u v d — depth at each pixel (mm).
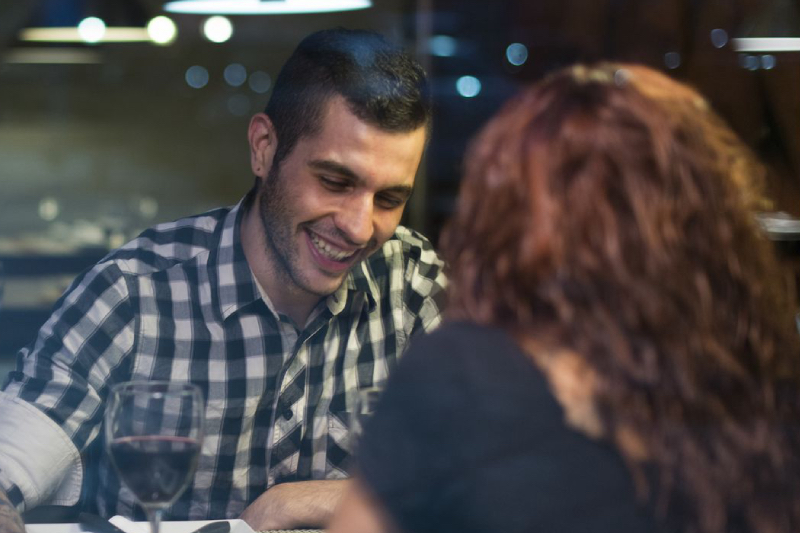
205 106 6184
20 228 4848
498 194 810
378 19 3328
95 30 4930
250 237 1435
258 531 1217
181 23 4980
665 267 772
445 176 2469
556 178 788
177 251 1459
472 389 775
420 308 1547
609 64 845
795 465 788
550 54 3105
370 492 799
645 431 763
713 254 786
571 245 781
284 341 1450
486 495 758
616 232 774
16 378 1378
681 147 786
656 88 814
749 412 783
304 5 3488
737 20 2693
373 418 814
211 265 1445
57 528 1086
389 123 1323
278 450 1438
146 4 4738
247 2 3523
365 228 1369
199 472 1390
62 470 1317
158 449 979
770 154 2529
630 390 764
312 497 1271
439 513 772
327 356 1470
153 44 5777
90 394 1374
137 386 1003
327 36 1340
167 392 995
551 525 750
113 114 6258
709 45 2740
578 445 762
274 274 1423
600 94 805
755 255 807
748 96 2631
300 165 1363
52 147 6082
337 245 1386
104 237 4391
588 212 778
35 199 5887
